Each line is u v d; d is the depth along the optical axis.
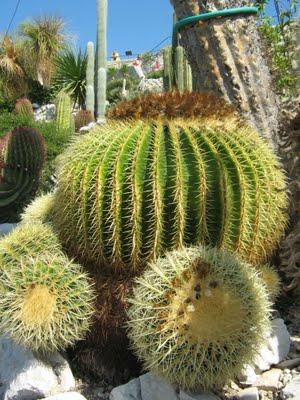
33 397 2.57
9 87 17.33
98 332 2.65
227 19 3.28
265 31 5.52
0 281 2.57
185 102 2.73
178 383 2.35
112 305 2.60
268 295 2.62
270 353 2.63
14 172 6.09
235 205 2.57
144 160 2.56
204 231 2.55
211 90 3.36
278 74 3.84
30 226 2.86
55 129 8.09
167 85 8.47
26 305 2.48
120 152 2.57
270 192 2.66
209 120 2.72
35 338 2.51
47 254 2.65
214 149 2.57
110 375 2.73
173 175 2.52
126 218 2.54
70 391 2.62
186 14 3.38
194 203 2.53
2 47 17.34
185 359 2.22
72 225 2.69
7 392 2.60
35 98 17.69
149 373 2.46
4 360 2.79
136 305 2.33
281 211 2.80
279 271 3.05
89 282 2.65
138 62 20.30
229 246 2.60
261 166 2.64
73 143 2.85
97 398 2.59
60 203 2.75
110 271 2.66
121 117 2.79
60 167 2.83
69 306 2.52
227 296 2.28
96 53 10.19
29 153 6.08
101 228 2.58
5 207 6.11
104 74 10.05
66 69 15.73
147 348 2.29
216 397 2.34
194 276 2.31
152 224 2.52
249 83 3.32
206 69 3.36
